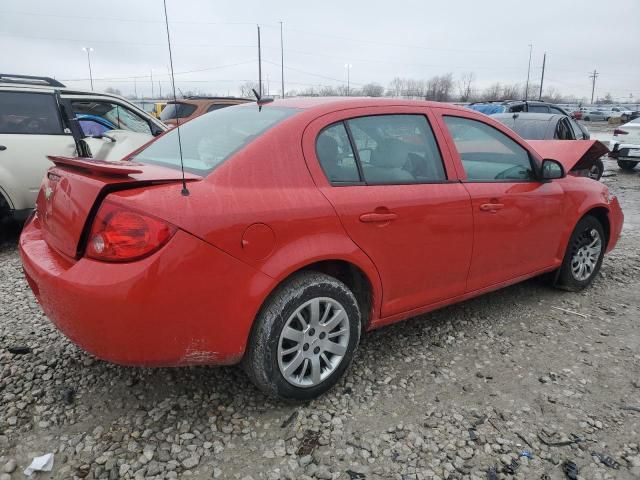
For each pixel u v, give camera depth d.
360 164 2.85
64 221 2.39
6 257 5.32
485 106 16.44
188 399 2.78
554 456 2.41
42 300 2.49
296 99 3.15
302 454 2.39
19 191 5.60
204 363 2.39
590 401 2.85
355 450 2.42
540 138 8.92
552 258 4.13
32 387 2.85
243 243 2.32
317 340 2.69
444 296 3.32
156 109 16.23
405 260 2.98
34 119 5.72
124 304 2.11
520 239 3.71
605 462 2.38
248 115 3.03
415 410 2.73
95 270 2.16
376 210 2.79
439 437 2.52
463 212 3.22
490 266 3.55
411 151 3.11
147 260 2.12
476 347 3.44
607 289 4.60
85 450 2.37
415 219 2.96
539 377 3.08
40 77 6.64
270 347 2.49
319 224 2.56
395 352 3.35
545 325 3.80
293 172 2.58
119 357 2.22
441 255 3.17
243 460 2.34
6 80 5.82
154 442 2.44
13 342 3.34
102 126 6.77
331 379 2.79
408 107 3.17
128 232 2.13
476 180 3.41
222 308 2.30
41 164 5.68
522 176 3.79
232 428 2.55
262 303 2.45
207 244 2.22
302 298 2.55
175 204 2.21
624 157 13.75
